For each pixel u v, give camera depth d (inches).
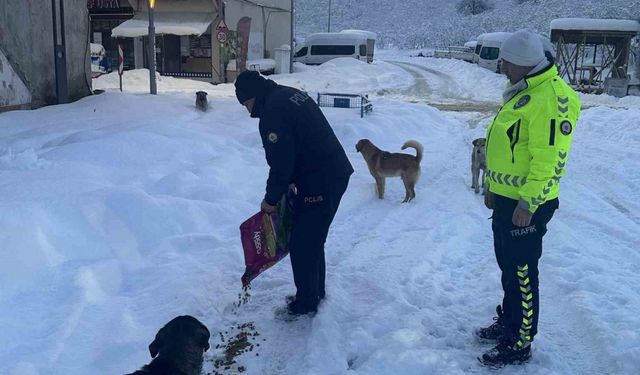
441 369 142.6
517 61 135.3
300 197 162.6
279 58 1259.8
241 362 149.3
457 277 207.0
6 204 204.1
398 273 202.7
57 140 365.1
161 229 223.8
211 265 200.2
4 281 170.9
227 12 1085.1
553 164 132.1
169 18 1067.3
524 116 134.4
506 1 3270.2
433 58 1955.0
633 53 1184.8
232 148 376.2
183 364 120.2
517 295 142.9
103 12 1106.7
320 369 143.1
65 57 579.2
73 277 179.6
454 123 618.5
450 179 357.7
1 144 362.3
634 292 186.2
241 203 267.9
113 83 909.2
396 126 518.0
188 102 585.6
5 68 498.6
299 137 157.2
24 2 522.0
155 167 316.2
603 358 149.6
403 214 279.6
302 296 168.1
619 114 591.5
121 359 143.7
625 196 321.4
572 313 174.2
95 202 219.8
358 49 1480.1
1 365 136.6
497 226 149.9
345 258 219.3
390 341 153.8
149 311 169.2
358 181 333.1
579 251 224.5
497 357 145.1
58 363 140.4
